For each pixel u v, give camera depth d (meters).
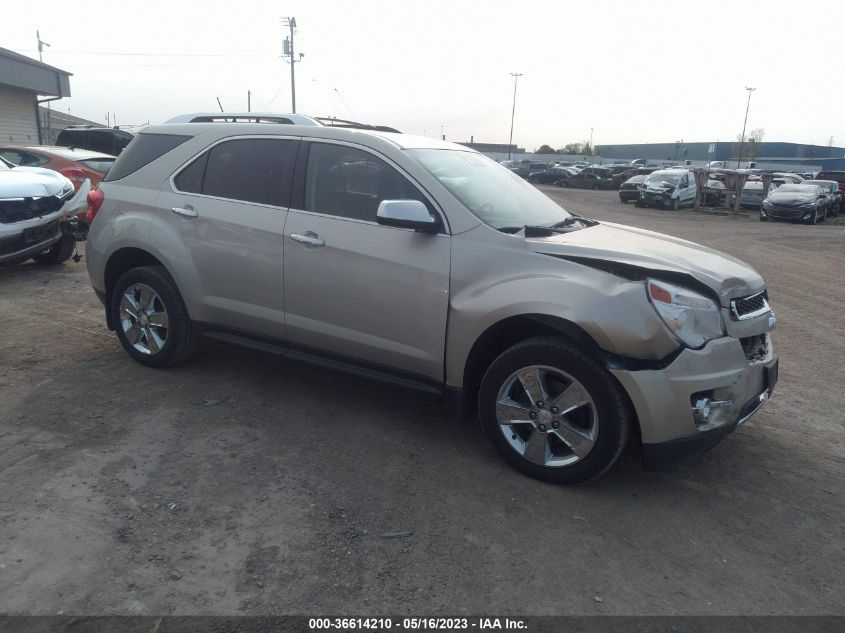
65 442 3.88
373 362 4.17
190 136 4.87
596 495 3.62
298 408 4.56
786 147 83.06
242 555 2.96
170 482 3.53
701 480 3.85
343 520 3.27
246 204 4.48
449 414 4.58
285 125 4.51
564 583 2.89
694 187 30.58
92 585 2.72
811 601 2.86
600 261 3.52
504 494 3.58
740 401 3.50
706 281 3.47
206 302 4.69
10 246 7.37
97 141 18.59
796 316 8.24
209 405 4.52
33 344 5.57
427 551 3.06
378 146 4.16
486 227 3.79
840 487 3.84
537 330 3.74
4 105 23.75
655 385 3.30
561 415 3.56
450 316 3.78
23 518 3.12
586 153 108.19
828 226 23.64
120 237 4.95
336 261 4.10
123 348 5.52
